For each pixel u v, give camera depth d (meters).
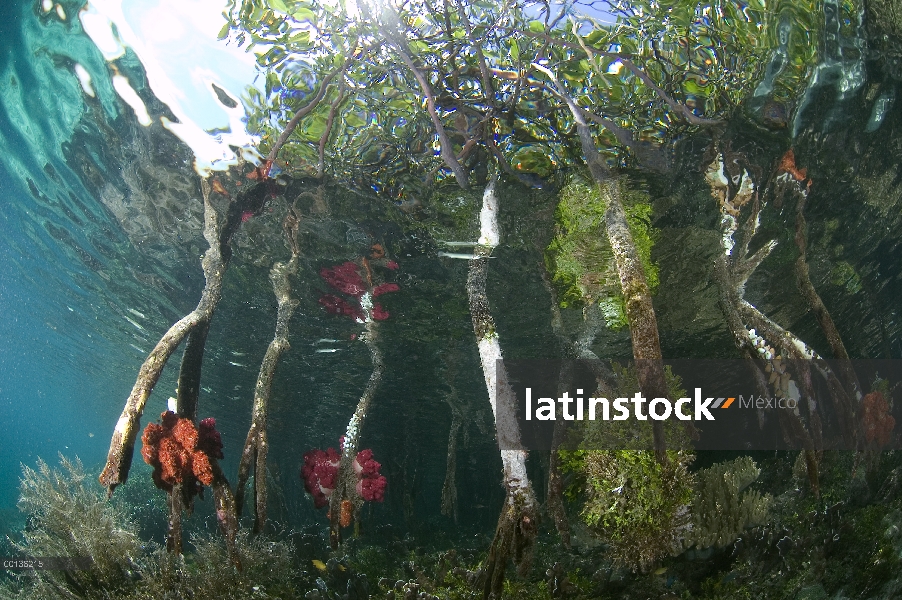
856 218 8.93
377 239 9.20
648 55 5.28
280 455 37.78
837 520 8.08
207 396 24.34
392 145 6.68
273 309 12.41
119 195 8.49
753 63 5.38
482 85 5.63
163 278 11.70
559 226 8.19
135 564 8.42
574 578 8.73
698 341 14.35
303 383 18.69
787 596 6.98
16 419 72.25
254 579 9.11
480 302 5.38
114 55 5.74
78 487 9.12
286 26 5.14
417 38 5.11
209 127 6.55
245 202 7.73
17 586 9.72
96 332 18.88
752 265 7.46
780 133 6.42
